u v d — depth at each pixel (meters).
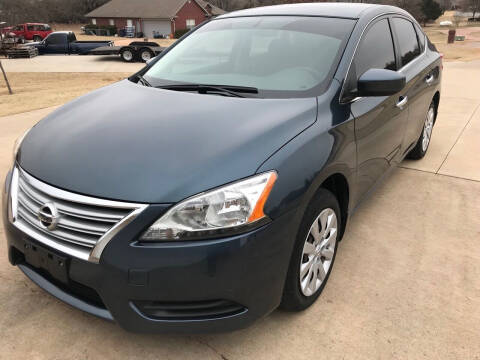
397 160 3.60
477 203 3.69
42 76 15.72
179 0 54.16
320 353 2.09
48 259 1.94
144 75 3.07
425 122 4.43
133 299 1.81
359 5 3.39
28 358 2.05
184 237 1.76
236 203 1.80
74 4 69.25
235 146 1.96
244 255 1.80
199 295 1.80
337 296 2.49
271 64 2.77
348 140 2.39
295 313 2.35
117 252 1.77
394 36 3.45
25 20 62.16
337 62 2.64
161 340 2.16
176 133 2.08
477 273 2.72
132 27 50.50
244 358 2.06
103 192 1.82
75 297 1.99
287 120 2.18
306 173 2.01
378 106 2.81
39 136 2.33
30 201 2.04
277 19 3.17
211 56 3.03
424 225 3.32
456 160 4.69
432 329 2.25
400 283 2.61
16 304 2.40
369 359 2.06
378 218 3.42
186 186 1.79
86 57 22.80
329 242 2.41
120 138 2.09
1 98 9.78
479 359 2.06
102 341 2.15
